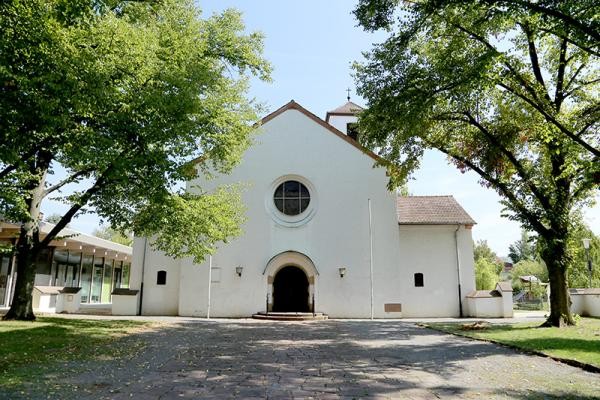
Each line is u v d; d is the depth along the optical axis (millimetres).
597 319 21391
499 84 15578
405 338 14859
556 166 17172
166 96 12008
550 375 8586
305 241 25172
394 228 25344
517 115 16500
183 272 24688
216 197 19281
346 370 9055
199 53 14492
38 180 17016
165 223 16703
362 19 15992
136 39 11234
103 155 11000
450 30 16000
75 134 11055
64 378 7957
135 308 24672
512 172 18203
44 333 13781
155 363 9672
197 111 13000
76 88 9453
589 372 8898
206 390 7219
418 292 26562
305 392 7129
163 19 15344
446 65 15414
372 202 25688
